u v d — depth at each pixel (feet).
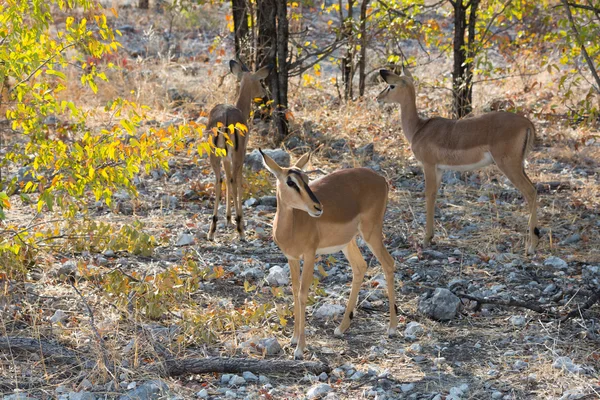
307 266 22.62
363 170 24.81
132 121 25.23
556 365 21.66
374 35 50.60
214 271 27.43
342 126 47.75
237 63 37.99
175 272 25.08
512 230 33.71
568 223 34.30
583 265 29.89
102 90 51.75
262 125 47.78
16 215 33.42
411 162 42.83
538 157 43.52
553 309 25.90
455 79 47.03
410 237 33.19
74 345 22.70
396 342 23.89
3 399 19.42
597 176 40.63
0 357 21.58
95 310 24.80
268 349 22.94
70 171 24.86
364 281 28.58
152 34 62.34
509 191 38.34
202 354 22.63
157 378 20.89
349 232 23.63
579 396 19.92
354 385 20.98
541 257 30.71
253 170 40.50
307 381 21.30
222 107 33.30
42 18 24.21
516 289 27.73
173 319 24.73
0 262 25.61
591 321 24.95
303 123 48.01
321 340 24.02
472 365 22.20
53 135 40.40
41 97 25.14
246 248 31.76
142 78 56.03
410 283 28.40
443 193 38.68
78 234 30.22
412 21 48.29
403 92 34.32
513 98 51.78
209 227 33.86
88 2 24.66
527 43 48.75
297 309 23.44
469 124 32.45
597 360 22.16
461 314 25.68
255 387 20.79
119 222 33.58
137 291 24.67
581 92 53.72
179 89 54.29
